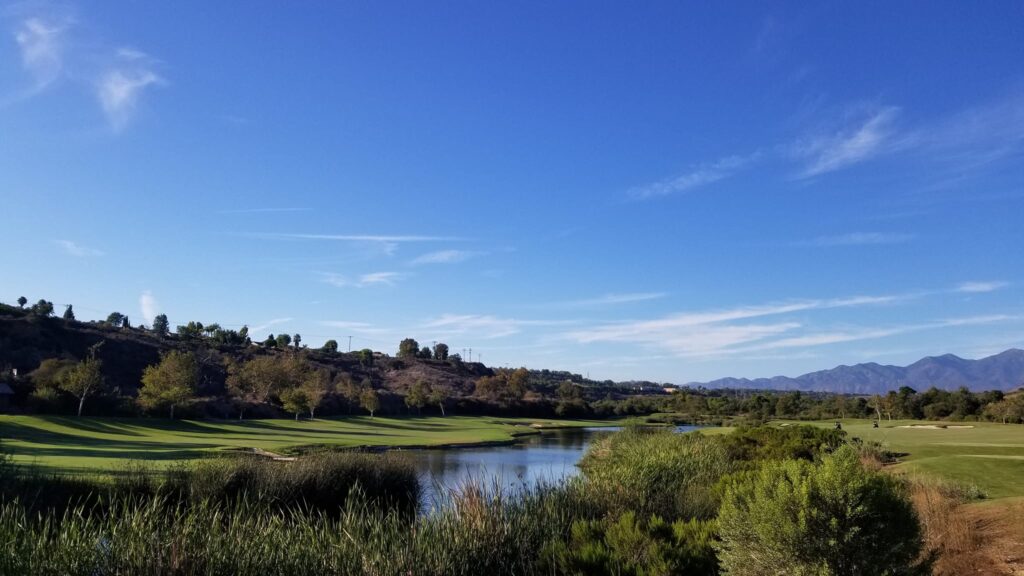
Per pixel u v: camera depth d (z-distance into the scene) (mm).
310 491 16828
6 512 7703
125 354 86125
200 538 6641
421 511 9484
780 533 5660
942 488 12578
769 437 25031
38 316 83688
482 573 7328
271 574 6484
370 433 55250
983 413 63500
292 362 90500
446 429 68000
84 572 6066
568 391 132875
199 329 118312
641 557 7059
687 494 10977
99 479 16031
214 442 37625
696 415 92562
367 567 6535
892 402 74625
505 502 8906
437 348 159875
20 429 37969
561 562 7031
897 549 5496
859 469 5820
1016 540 8453
